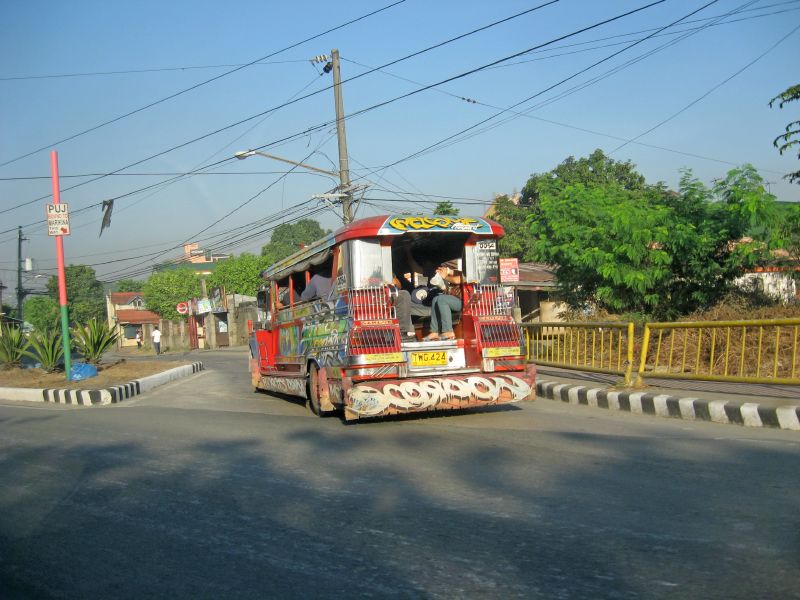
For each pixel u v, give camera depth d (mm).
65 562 4406
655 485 5336
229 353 35062
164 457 7461
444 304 8953
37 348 18547
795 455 6129
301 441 7965
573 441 7191
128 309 69438
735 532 4215
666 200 14711
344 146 21359
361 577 3852
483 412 9625
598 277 14547
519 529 4477
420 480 5844
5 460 7797
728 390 9094
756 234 12953
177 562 4273
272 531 4746
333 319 9055
